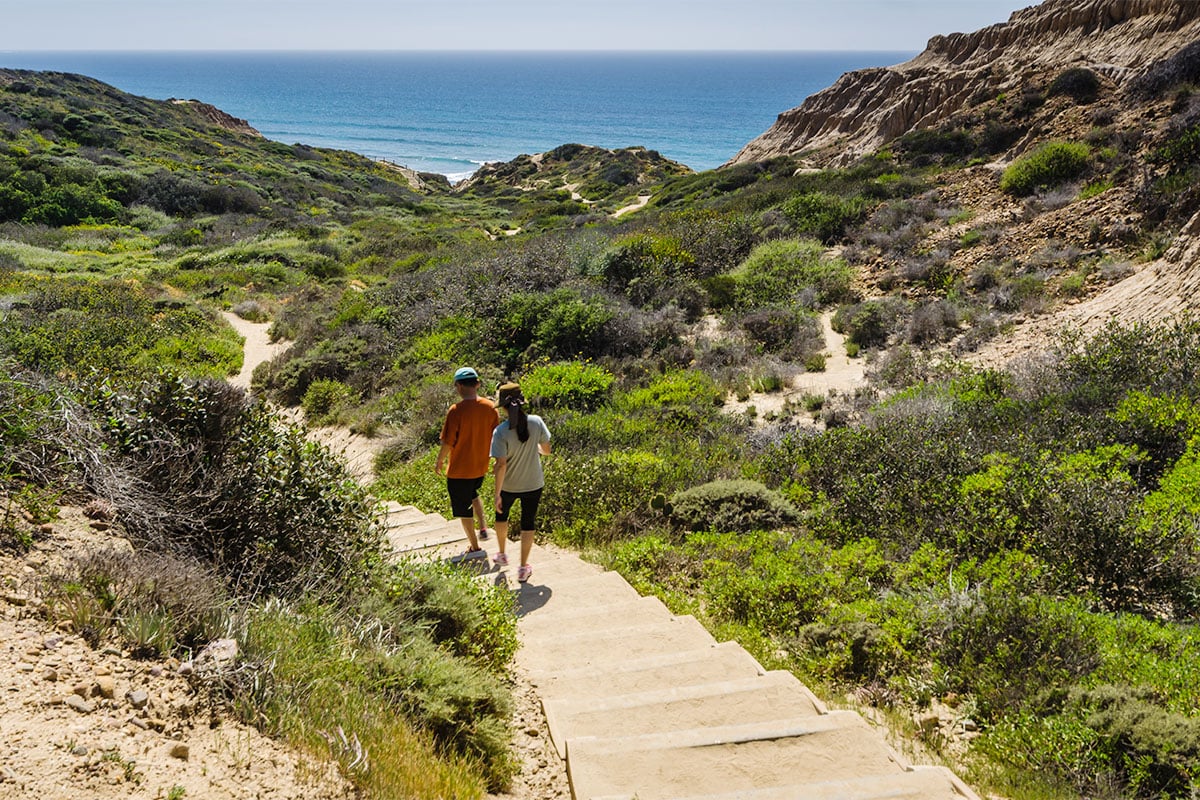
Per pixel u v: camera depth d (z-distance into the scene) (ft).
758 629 19.06
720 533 25.73
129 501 14.43
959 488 25.29
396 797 9.48
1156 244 51.24
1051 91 91.45
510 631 16.02
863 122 147.64
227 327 80.38
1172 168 57.67
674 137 540.93
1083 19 110.63
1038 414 31.30
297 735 9.87
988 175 75.41
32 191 147.13
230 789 8.47
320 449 18.74
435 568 16.90
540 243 78.74
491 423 22.04
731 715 13.10
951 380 40.93
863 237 69.72
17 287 83.30
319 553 16.14
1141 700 13.76
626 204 177.99
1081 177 66.13
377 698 11.48
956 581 19.65
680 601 20.99
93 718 8.82
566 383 47.62
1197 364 32.78
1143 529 20.26
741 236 75.77
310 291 94.53
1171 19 92.63
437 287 74.13
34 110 209.15
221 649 10.71
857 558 21.94
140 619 10.76
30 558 11.93
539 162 290.56
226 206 167.94
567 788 11.53
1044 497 22.82
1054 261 55.42
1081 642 16.26
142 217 153.28
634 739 11.93
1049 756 13.03
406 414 48.39
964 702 15.42
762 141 178.70
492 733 12.10
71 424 15.21
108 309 73.82
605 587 20.67
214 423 17.12
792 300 60.59
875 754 11.50
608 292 64.80
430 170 419.95
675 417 42.42
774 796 10.16
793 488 29.12
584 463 31.65
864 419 38.17
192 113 294.25
